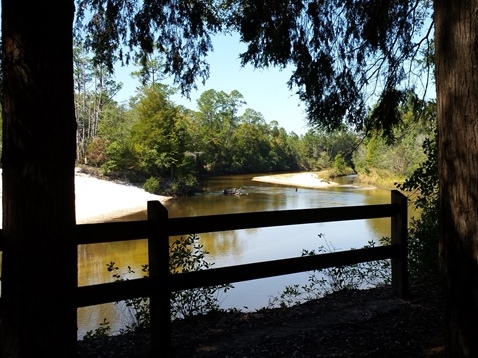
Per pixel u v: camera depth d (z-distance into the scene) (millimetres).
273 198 34781
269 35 5234
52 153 2068
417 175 4836
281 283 8672
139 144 41875
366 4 5453
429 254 4582
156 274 3012
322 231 16219
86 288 2795
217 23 5336
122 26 5047
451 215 2008
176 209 29656
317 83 5609
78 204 29766
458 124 1953
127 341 3371
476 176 1906
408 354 2986
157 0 4941
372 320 3658
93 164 43688
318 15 5277
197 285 3129
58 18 2100
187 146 48844
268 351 3113
